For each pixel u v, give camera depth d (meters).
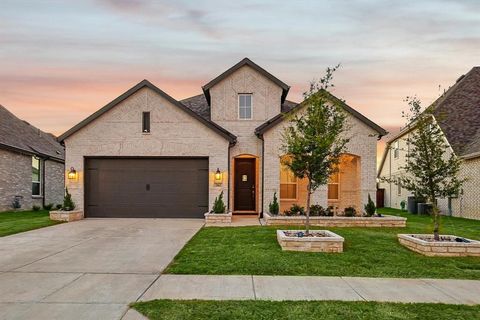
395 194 28.28
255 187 16.89
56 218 14.46
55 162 25.08
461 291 5.92
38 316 4.68
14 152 20.38
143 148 15.48
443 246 8.36
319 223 13.30
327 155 9.67
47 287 5.95
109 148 15.48
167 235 11.06
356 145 15.23
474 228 13.53
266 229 11.98
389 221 13.27
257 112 16.61
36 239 10.42
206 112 18.08
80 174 15.48
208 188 15.54
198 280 6.40
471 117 20.41
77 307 5.02
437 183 9.35
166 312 4.81
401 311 4.93
